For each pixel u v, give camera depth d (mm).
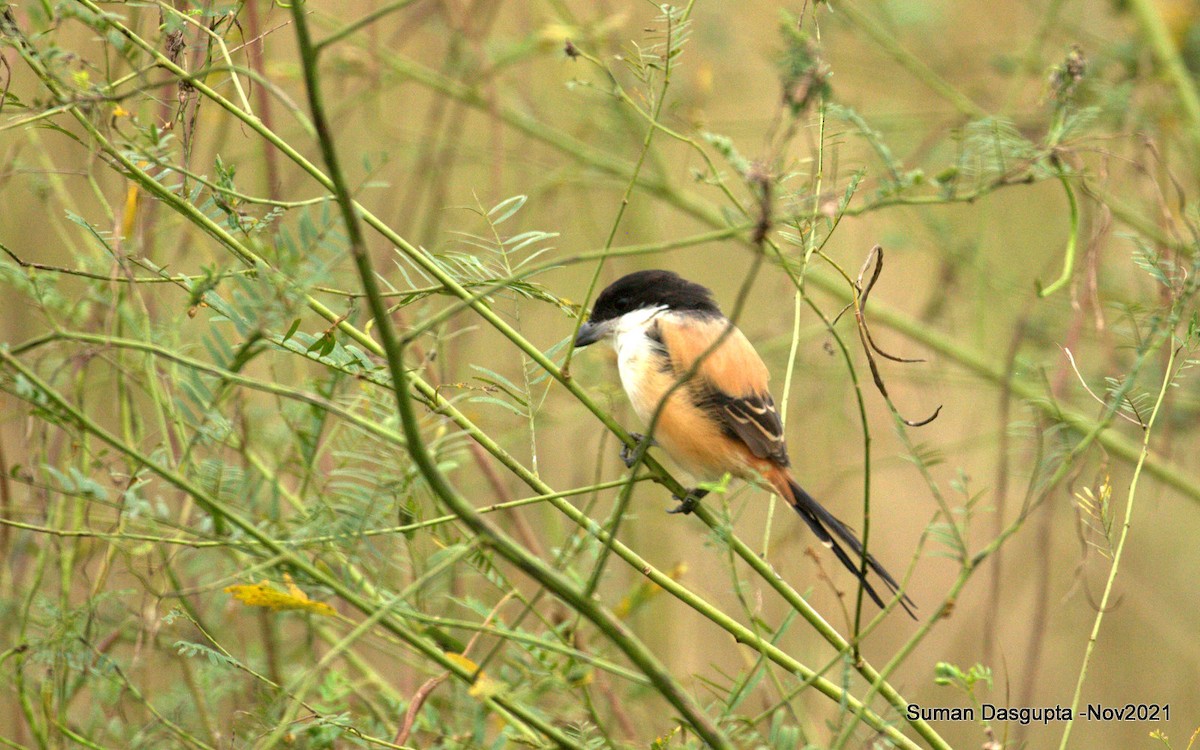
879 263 5105
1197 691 10781
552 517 9219
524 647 5863
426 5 10609
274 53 10812
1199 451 11523
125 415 6336
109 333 5750
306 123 4445
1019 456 7688
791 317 10977
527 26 11523
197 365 4434
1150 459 9172
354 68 10242
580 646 6891
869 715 5023
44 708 5840
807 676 5387
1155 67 10094
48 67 5016
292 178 9891
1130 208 10047
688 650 9281
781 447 7250
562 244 11812
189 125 5609
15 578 7051
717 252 12141
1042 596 7121
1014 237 11992
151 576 6145
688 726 5238
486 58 10312
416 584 4582
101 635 6832
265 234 6340
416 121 12914
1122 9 10508
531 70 12148
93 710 6320
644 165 11250
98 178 7195
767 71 11672
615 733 7641
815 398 11109
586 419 9945
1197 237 5781
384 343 4082
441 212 10203
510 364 10414
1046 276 9203
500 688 5004
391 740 6188
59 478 4859
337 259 4738
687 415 7312
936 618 4926
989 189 6258
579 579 5484
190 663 7152
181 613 5699
